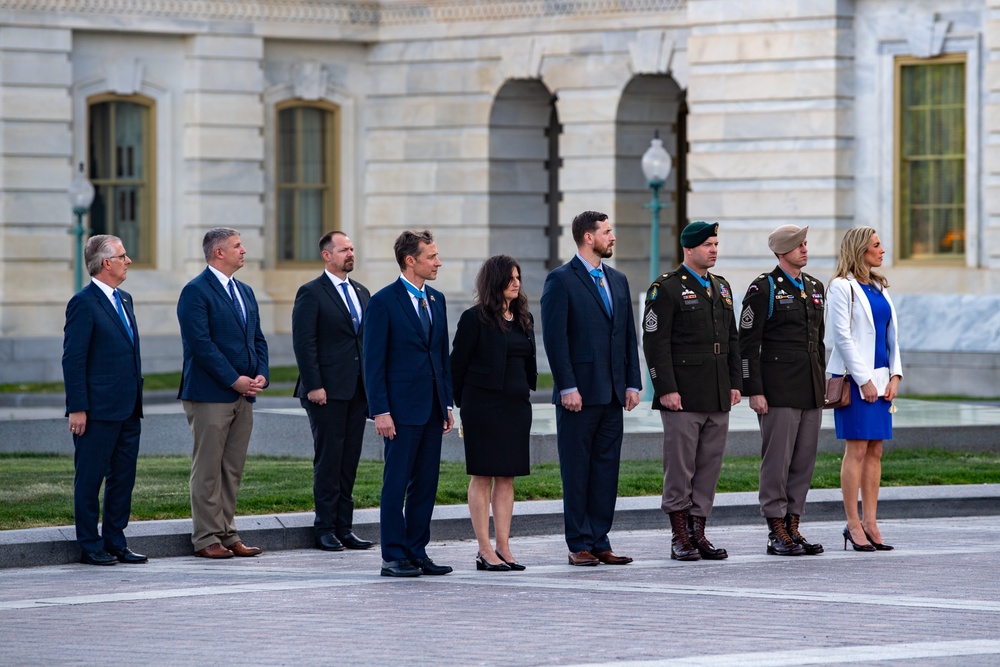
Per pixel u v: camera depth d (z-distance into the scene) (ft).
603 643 36.45
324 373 53.57
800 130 111.55
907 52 108.88
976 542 53.11
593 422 49.08
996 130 106.01
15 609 41.42
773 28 112.16
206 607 41.55
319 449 53.62
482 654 35.40
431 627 38.60
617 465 49.57
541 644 36.42
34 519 53.21
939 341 106.93
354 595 43.39
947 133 108.58
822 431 72.28
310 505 57.47
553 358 48.73
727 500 58.90
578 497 48.96
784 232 51.52
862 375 50.90
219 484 51.47
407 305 47.60
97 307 49.85
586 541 48.93
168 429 78.64
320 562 50.49
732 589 43.78
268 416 75.56
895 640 36.47
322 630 38.34
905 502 59.72
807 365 51.08
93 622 39.58
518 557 50.85
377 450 71.56
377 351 47.29
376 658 35.14
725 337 50.60
